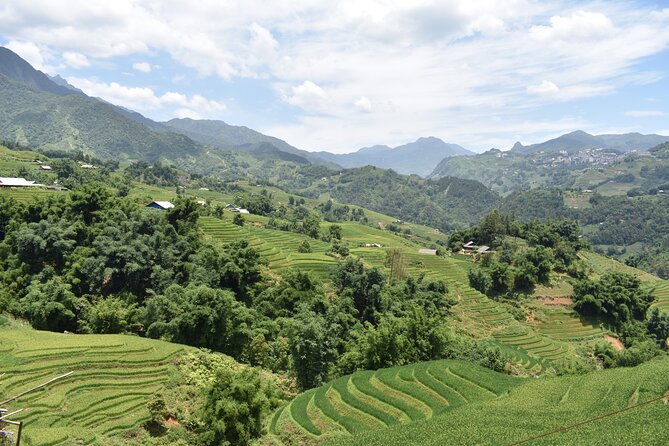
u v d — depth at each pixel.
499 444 33.12
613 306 124.06
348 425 43.88
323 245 154.00
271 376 61.66
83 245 86.81
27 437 33.94
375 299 92.69
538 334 110.06
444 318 101.44
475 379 53.91
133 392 46.00
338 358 67.38
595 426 35.31
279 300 88.19
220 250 97.19
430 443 34.44
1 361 45.75
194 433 40.84
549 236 175.62
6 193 108.38
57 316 63.97
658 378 45.16
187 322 61.66
